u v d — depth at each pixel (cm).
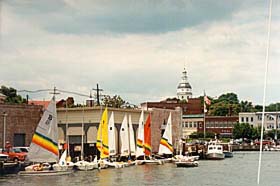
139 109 13188
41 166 8156
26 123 10406
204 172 9781
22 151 9144
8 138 10031
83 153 10756
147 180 7950
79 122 11612
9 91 14038
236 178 8644
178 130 14900
